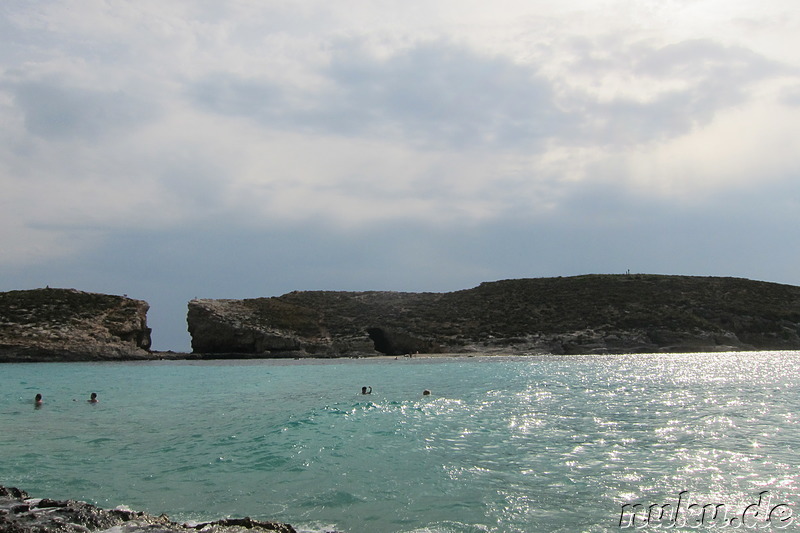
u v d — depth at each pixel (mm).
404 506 14109
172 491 15836
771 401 31578
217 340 105062
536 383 43906
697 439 21125
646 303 110875
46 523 11711
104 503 14867
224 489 15875
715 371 54000
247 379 53375
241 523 12344
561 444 20672
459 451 19828
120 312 107875
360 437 22406
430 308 121062
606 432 22766
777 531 12266
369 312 120625
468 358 86188
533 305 116312
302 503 14484
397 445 20875
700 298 112062
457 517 13281
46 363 85625
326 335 109750
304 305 125250
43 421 28328
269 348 102875
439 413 28406
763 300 111625
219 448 21156
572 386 41219
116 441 22906
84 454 20547
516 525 12742
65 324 98938
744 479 15805
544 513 13461
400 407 30562
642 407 29703
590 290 120312
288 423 25844
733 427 23484
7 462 19359
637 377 48219
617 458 18422
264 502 14648
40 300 107250
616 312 107750
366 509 13945
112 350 93938
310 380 51094
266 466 18281
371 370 62344
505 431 23297
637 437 21688
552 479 16172
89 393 41812
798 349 95812
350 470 17562
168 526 12047
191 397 38688
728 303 109562
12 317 99250
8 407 33875
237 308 116375
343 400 35031
